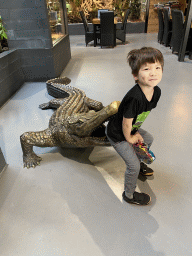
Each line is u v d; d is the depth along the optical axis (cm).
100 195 178
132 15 1019
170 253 134
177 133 255
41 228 153
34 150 238
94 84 424
